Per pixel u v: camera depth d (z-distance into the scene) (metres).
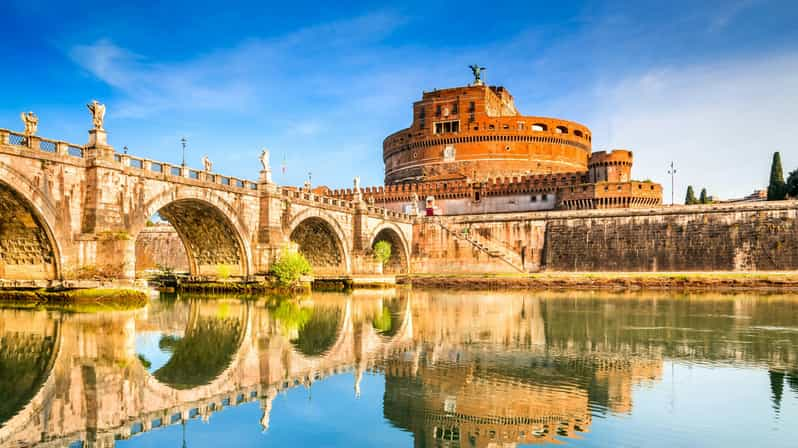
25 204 40.12
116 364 25.72
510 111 166.00
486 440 17.36
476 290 79.38
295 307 50.97
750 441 17.30
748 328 38.19
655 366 27.08
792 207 80.06
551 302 58.47
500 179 122.62
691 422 19.09
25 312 39.72
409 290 79.25
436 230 102.81
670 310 49.53
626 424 18.80
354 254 82.44
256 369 25.89
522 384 23.67
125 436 17.30
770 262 80.12
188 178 52.97
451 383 23.72
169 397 21.33
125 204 46.16
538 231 98.00
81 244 42.84
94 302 41.97
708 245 84.50
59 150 42.06
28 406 19.75
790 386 23.41
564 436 17.81
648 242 88.81
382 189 132.38
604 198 106.12
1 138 37.97
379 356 29.09
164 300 54.97
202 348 30.22
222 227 60.06
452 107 140.50
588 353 29.84
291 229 67.25
